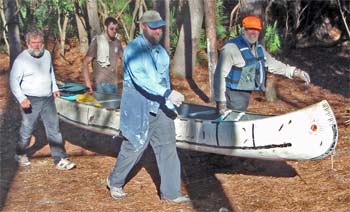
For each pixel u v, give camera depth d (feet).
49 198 25.41
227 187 26.25
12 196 25.67
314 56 57.47
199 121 25.98
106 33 31.19
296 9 57.88
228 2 61.16
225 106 26.55
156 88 22.54
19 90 27.35
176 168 24.59
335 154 29.45
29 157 30.71
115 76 31.76
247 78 26.21
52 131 28.58
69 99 30.27
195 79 47.91
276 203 24.48
